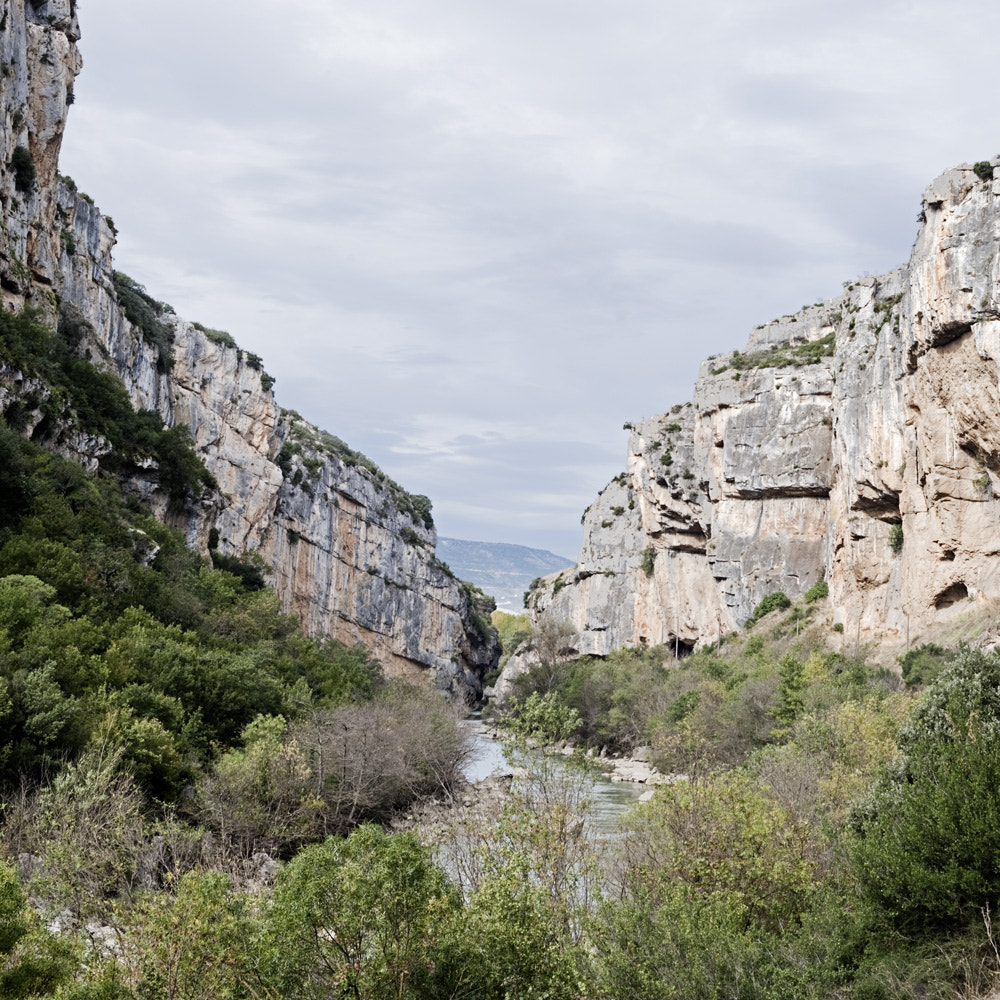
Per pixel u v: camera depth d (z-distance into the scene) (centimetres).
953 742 2134
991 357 5472
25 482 5053
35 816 2639
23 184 6069
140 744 3456
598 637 13412
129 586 5222
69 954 1546
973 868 1770
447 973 1516
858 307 8250
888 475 7294
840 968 1789
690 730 4403
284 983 1476
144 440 7081
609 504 14212
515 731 2316
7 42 5703
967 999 1593
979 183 5634
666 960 1722
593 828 2477
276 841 3562
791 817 2456
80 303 7250
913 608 6606
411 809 4194
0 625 3734
